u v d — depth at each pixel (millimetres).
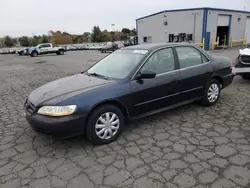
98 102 3152
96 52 33906
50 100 3092
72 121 2980
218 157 2898
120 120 3482
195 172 2611
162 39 30141
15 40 76562
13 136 3762
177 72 4070
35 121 3047
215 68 4691
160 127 3898
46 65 15930
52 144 3434
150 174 2609
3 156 3137
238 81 7367
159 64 3924
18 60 22812
